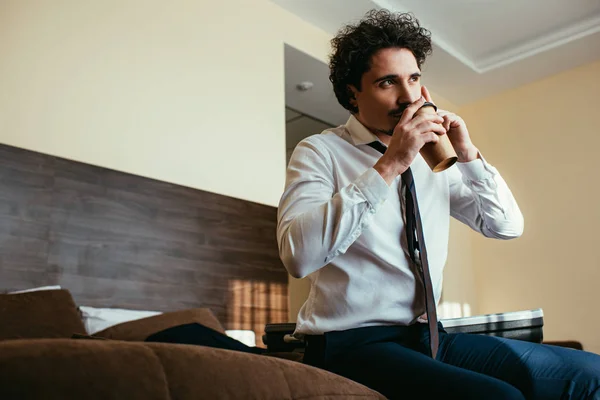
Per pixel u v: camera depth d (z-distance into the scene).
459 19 4.51
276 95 3.97
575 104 5.03
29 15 2.90
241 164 3.61
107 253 2.81
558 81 5.15
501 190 1.35
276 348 1.40
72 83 2.97
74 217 2.73
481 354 1.12
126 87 3.18
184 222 3.16
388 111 1.29
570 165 4.97
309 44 4.33
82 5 3.11
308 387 0.76
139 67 3.27
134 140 3.14
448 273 5.12
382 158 1.13
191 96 3.48
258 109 3.82
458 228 5.36
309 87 4.70
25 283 2.51
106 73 3.12
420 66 1.38
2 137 2.66
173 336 1.54
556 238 4.93
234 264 3.34
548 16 4.51
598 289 4.65
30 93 2.80
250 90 3.82
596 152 4.86
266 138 3.81
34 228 2.59
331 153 1.33
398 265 1.20
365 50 1.29
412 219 1.21
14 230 2.53
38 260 2.57
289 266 1.13
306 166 1.29
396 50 1.29
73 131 2.90
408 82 1.29
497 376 1.08
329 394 0.78
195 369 0.65
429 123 1.11
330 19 4.37
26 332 2.08
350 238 1.12
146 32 3.36
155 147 3.22
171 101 3.37
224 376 0.67
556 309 4.82
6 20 2.81
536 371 1.04
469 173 1.32
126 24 3.28
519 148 5.26
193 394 0.62
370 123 1.33
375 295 1.19
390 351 1.08
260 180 3.69
